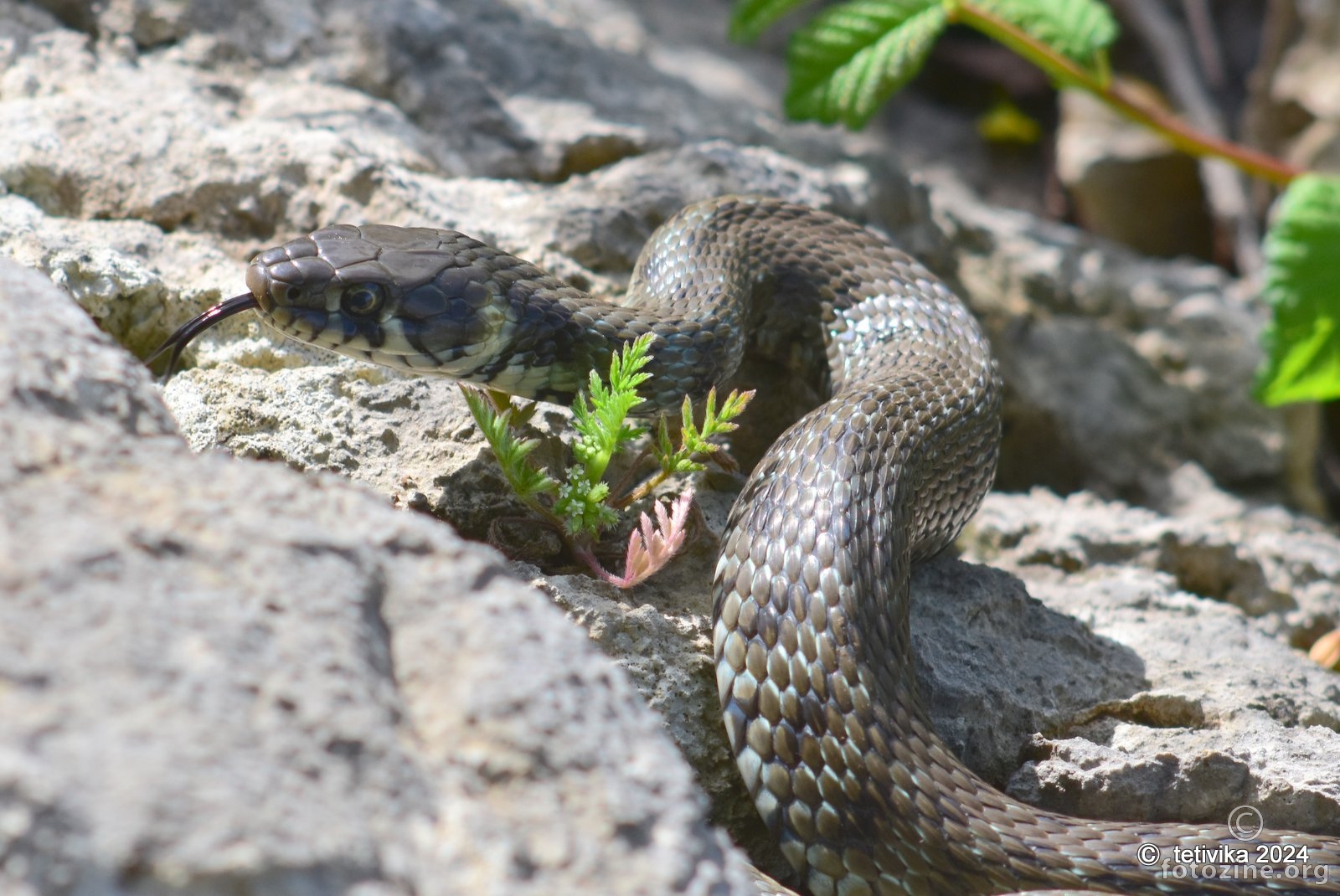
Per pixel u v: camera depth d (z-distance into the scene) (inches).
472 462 353.1
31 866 149.5
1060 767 327.3
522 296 373.4
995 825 295.1
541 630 208.1
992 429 401.1
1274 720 354.3
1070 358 604.7
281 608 189.8
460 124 532.4
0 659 165.5
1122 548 471.2
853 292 434.9
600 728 198.1
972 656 360.8
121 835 152.9
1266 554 498.6
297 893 157.9
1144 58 893.8
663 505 377.1
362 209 443.2
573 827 184.9
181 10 525.7
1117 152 819.4
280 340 387.5
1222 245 824.3
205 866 154.0
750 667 311.1
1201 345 646.5
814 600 313.3
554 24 652.7
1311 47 773.9
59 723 161.0
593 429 329.7
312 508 212.4
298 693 178.1
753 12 583.2
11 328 220.8
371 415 368.8
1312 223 397.7
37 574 178.1
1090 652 381.1
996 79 945.5
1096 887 287.6
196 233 432.1
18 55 483.8
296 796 166.1
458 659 200.5
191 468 212.2
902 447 359.3
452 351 366.6
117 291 383.9
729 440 436.8
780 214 449.7
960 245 648.4
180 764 161.6
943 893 291.0
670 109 597.0
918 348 414.0
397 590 207.9
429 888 171.5
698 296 403.5
